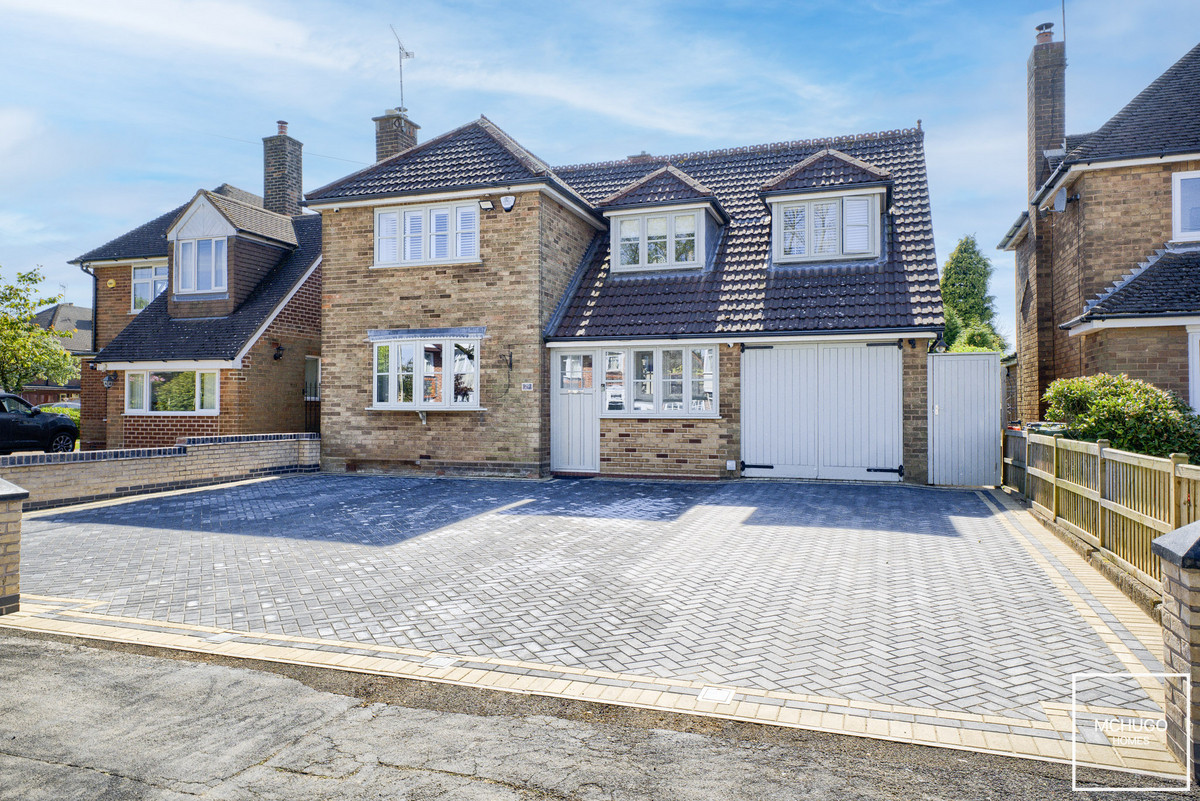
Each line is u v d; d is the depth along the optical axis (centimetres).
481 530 1001
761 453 1472
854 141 1842
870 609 643
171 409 1975
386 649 558
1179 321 1215
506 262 1570
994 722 427
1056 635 572
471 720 437
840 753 394
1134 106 1509
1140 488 663
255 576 773
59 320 5075
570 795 353
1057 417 1200
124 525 1055
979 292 4709
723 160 1953
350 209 1686
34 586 738
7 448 2047
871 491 1302
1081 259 1456
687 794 354
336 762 387
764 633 586
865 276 1498
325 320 1706
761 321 1460
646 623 615
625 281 1677
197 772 378
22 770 381
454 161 1658
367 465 1672
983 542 897
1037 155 1786
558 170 2067
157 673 512
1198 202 1382
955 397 1361
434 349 1620
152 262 2341
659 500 1238
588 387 1585
